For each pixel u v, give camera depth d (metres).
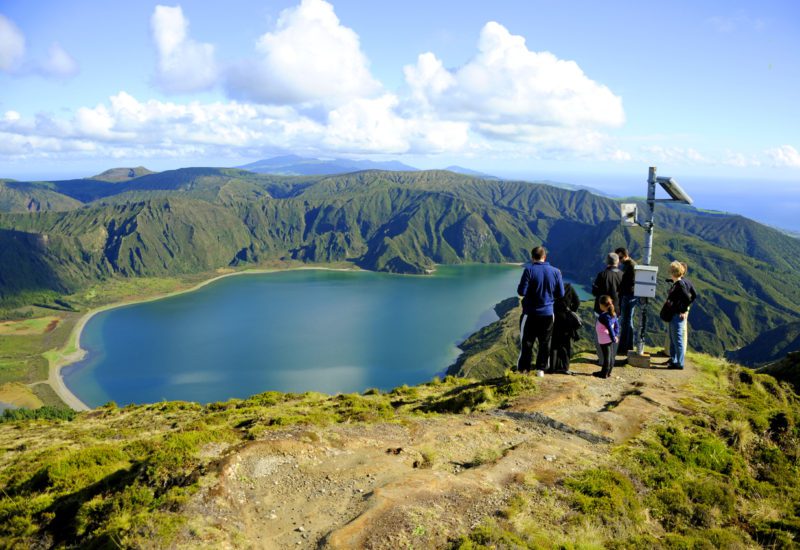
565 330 17.14
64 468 13.56
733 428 13.15
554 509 9.28
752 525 10.16
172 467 10.74
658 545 8.76
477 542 7.93
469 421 14.42
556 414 13.93
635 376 17.36
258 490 10.09
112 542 8.48
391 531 8.29
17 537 10.84
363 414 16.23
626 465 11.18
